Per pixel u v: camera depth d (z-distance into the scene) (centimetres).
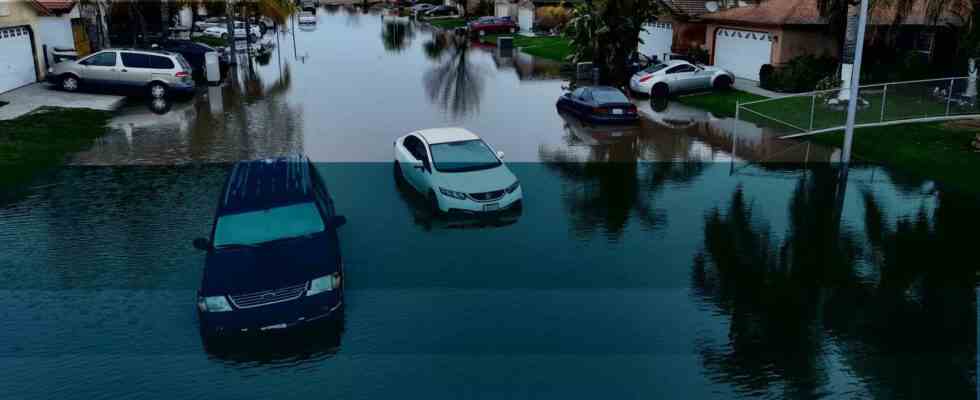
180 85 2605
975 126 2011
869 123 1888
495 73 3544
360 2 11881
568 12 5631
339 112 2427
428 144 1449
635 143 1972
